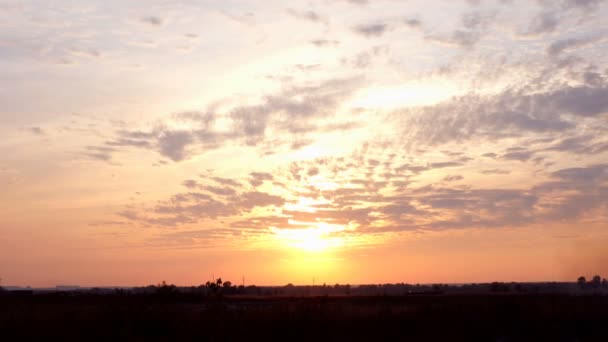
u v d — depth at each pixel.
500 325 41.25
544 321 43.03
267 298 78.00
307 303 42.19
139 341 30.17
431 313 42.34
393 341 35.12
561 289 151.25
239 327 33.41
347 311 41.12
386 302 59.28
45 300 53.50
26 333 29.84
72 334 30.19
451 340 36.41
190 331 31.88
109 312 33.50
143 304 38.16
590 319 44.53
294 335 33.62
